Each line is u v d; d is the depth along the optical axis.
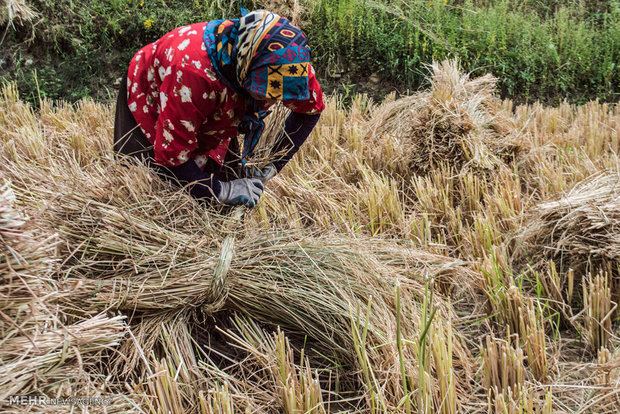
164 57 2.20
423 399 1.92
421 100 4.39
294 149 2.71
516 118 5.00
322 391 2.15
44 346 1.59
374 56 5.96
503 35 6.00
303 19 6.04
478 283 2.72
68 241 2.20
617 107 5.30
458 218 3.30
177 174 2.37
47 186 2.40
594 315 2.49
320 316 2.29
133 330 2.20
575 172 3.65
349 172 3.93
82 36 5.98
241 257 2.31
